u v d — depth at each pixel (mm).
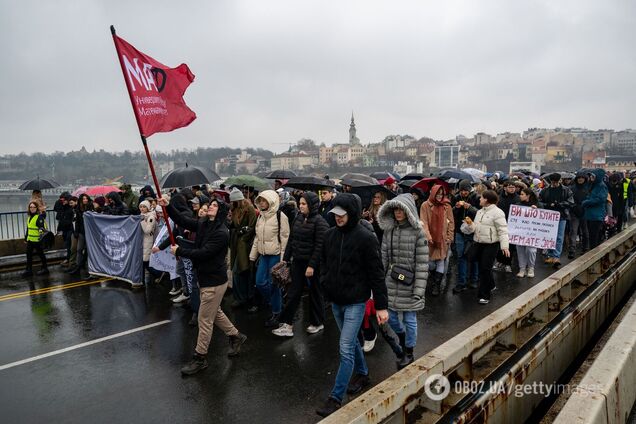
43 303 7543
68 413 4141
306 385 4605
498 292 7949
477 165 177250
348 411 2484
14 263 10336
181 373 4852
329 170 176500
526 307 4383
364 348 5402
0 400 4391
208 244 4746
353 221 3939
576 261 6215
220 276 4898
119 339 5918
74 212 10242
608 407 2982
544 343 4547
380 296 3906
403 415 2818
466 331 3668
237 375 4840
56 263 10898
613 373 3260
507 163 163875
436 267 7770
